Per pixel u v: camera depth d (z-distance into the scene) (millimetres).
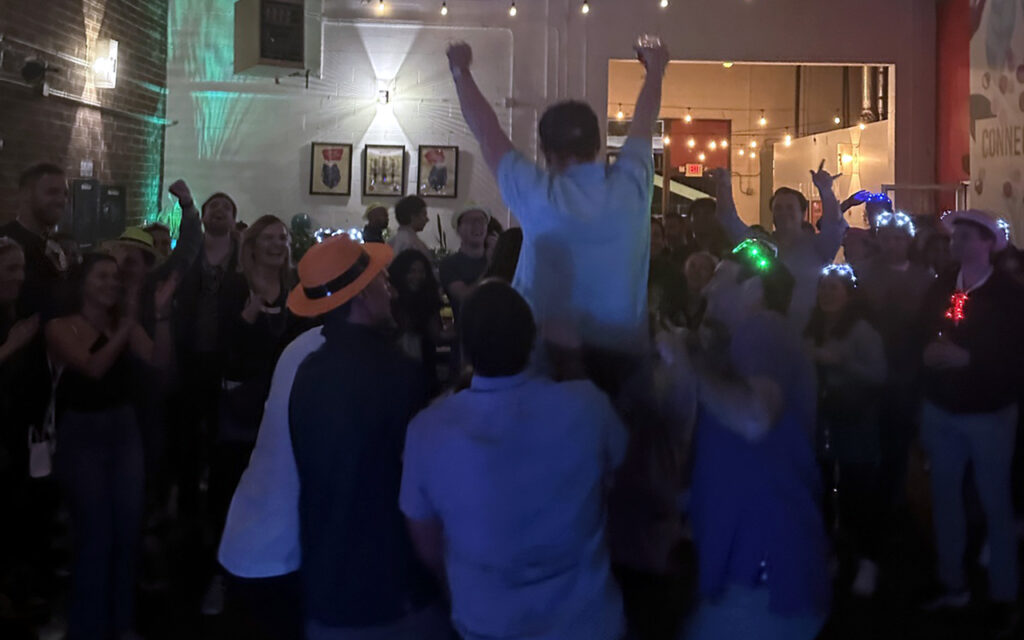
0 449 4016
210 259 4695
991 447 4066
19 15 6184
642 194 2543
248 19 8977
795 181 12562
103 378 3646
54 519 4449
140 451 3832
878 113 11477
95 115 7582
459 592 2191
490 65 9680
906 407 4820
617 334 2523
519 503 2121
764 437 2537
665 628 2697
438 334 4711
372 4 9609
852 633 4129
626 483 2670
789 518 2508
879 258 5273
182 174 9562
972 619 4238
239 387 4250
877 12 9773
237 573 2623
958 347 4074
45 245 4383
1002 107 7227
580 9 9672
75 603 3650
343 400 2375
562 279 2488
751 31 9727
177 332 4621
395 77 9672
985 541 4645
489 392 2195
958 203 8523
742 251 2748
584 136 2533
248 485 2656
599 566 2236
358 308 2492
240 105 9586
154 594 4410
